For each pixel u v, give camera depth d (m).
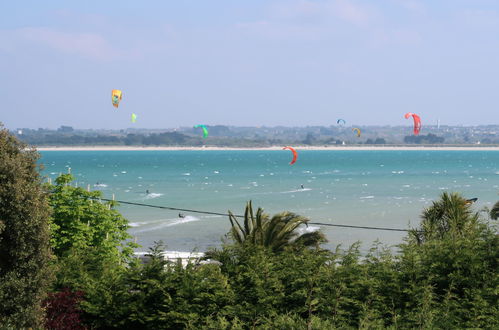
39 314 14.06
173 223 85.00
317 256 15.27
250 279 15.09
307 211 100.44
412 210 100.06
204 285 14.90
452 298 14.80
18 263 13.91
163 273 15.55
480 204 105.12
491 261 15.35
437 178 187.62
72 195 34.12
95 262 18.25
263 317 13.24
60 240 32.22
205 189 147.25
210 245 67.00
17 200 13.71
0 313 13.59
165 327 14.50
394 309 14.17
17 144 14.78
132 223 85.12
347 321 13.84
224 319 13.11
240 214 97.38
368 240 68.56
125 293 15.22
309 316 13.06
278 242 27.44
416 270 14.66
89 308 15.02
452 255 15.19
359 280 14.40
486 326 13.12
